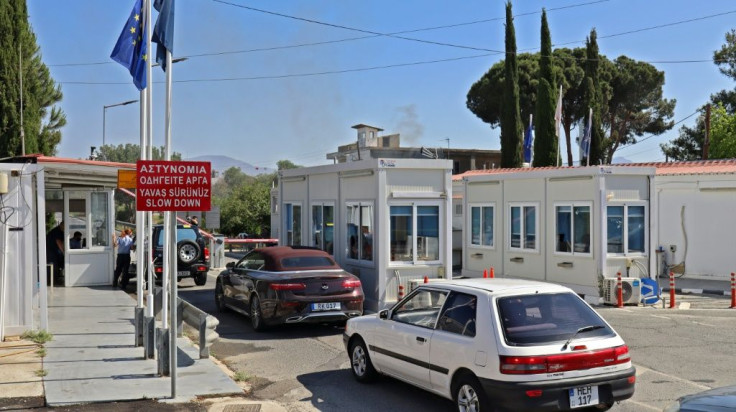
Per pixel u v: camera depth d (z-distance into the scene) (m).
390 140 43.84
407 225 14.59
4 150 21.23
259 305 12.47
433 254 14.80
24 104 21.77
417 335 7.68
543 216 18.48
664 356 10.56
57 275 19.38
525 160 33.66
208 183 8.11
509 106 40.03
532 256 18.91
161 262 18.50
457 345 6.99
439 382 7.32
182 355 10.43
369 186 14.73
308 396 8.38
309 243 18.00
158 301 12.05
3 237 10.88
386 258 14.38
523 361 6.37
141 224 11.05
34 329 11.56
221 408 7.71
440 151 41.00
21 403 7.72
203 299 17.42
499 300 6.87
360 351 9.02
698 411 4.86
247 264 13.84
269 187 47.84
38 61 24.03
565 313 6.93
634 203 16.94
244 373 9.48
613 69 46.78
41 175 11.13
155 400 7.96
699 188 20.98
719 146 41.50
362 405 7.97
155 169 7.93
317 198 17.52
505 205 20.05
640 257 16.92
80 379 8.75
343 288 12.33
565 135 46.69
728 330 12.79
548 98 37.53
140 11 11.30
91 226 18.52
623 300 16.11
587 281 16.97
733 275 16.05
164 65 11.03
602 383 6.59
